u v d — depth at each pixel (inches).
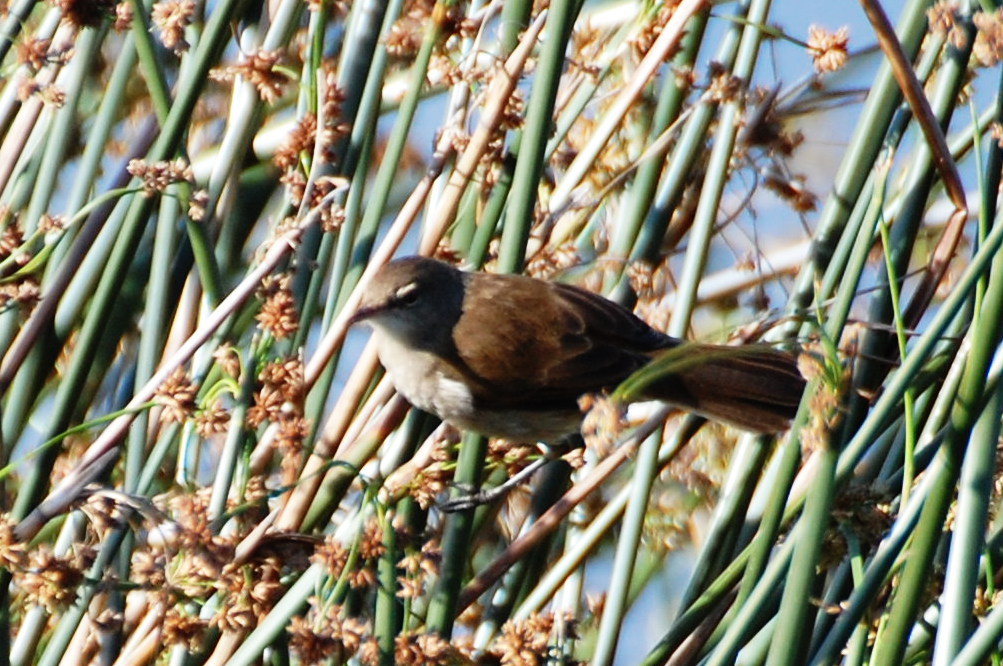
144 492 347.6
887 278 362.9
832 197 385.7
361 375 370.3
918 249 501.7
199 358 367.6
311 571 320.2
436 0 380.8
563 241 418.0
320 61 371.9
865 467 360.2
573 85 402.0
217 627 334.3
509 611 379.2
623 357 401.4
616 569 361.4
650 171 401.4
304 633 300.8
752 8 398.9
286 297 343.3
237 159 391.5
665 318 426.0
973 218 497.7
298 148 369.7
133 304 418.3
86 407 416.8
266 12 432.5
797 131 465.4
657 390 381.4
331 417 366.3
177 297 393.4
